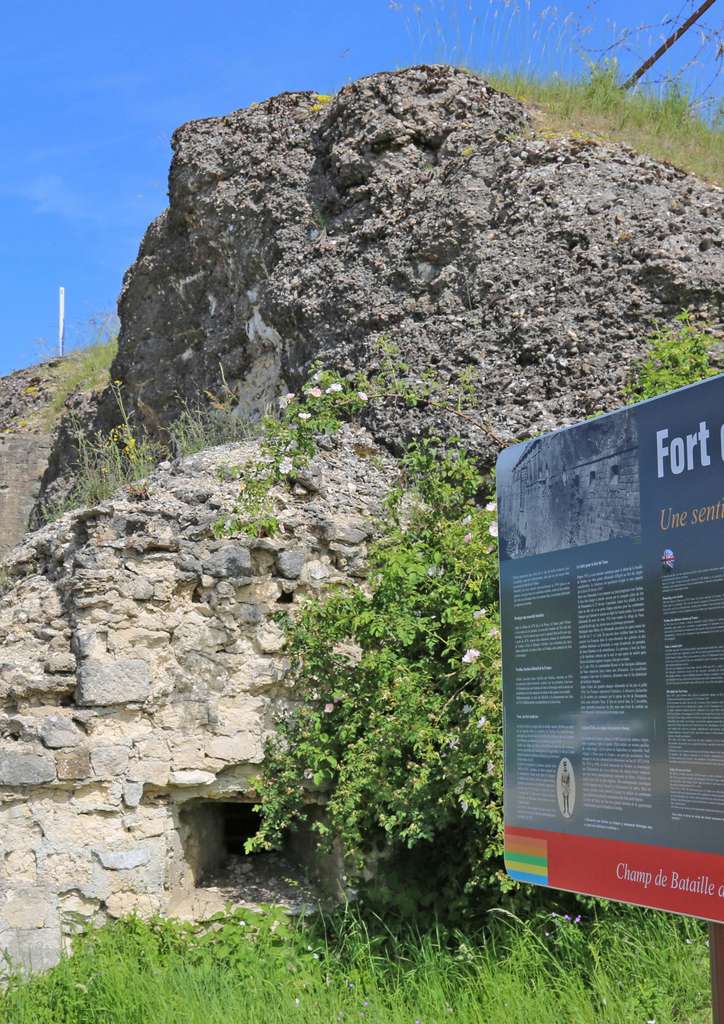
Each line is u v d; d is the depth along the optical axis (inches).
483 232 323.9
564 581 159.8
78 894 220.5
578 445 159.3
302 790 233.8
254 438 308.0
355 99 355.3
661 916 193.8
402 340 317.1
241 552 240.4
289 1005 189.0
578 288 307.0
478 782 205.5
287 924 225.6
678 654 139.3
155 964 204.4
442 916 221.1
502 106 348.5
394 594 229.0
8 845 218.4
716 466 136.2
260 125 385.1
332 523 253.1
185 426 389.1
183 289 409.4
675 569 140.9
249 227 373.1
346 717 230.4
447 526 239.0
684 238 308.5
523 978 189.5
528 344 301.1
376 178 345.4
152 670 232.5
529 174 327.6
